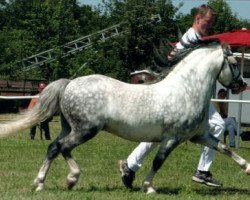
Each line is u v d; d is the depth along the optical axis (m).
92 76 10.09
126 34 33.56
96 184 11.41
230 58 10.38
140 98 9.95
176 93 10.02
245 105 25.56
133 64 33.94
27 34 44.56
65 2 44.66
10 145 18.28
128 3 35.12
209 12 10.90
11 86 38.47
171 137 10.05
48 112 10.06
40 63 42.59
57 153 10.09
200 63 10.25
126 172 10.95
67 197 9.44
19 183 11.15
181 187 11.29
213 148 10.70
